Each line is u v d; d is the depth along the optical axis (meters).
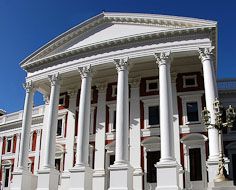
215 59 33.34
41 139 42.25
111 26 35.50
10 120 51.97
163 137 28.48
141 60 33.00
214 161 26.08
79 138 31.95
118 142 29.66
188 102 34.34
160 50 31.73
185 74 35.34
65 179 35.81
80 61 34.94
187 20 31.84
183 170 31.52
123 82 31.86
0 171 49.66
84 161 31.39
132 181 29.67
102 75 38.03
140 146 34.03
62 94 40.75
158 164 27.69
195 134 32.47
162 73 30.80
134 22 34.44
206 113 19.14
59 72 36.03
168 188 26.66
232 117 18.48
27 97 37.47
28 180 34.84
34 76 37.66
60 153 37.84
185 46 31.20
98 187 34.03
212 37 31.59
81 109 32.84
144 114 35.19
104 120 36.78
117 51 33.50
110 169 28.89
